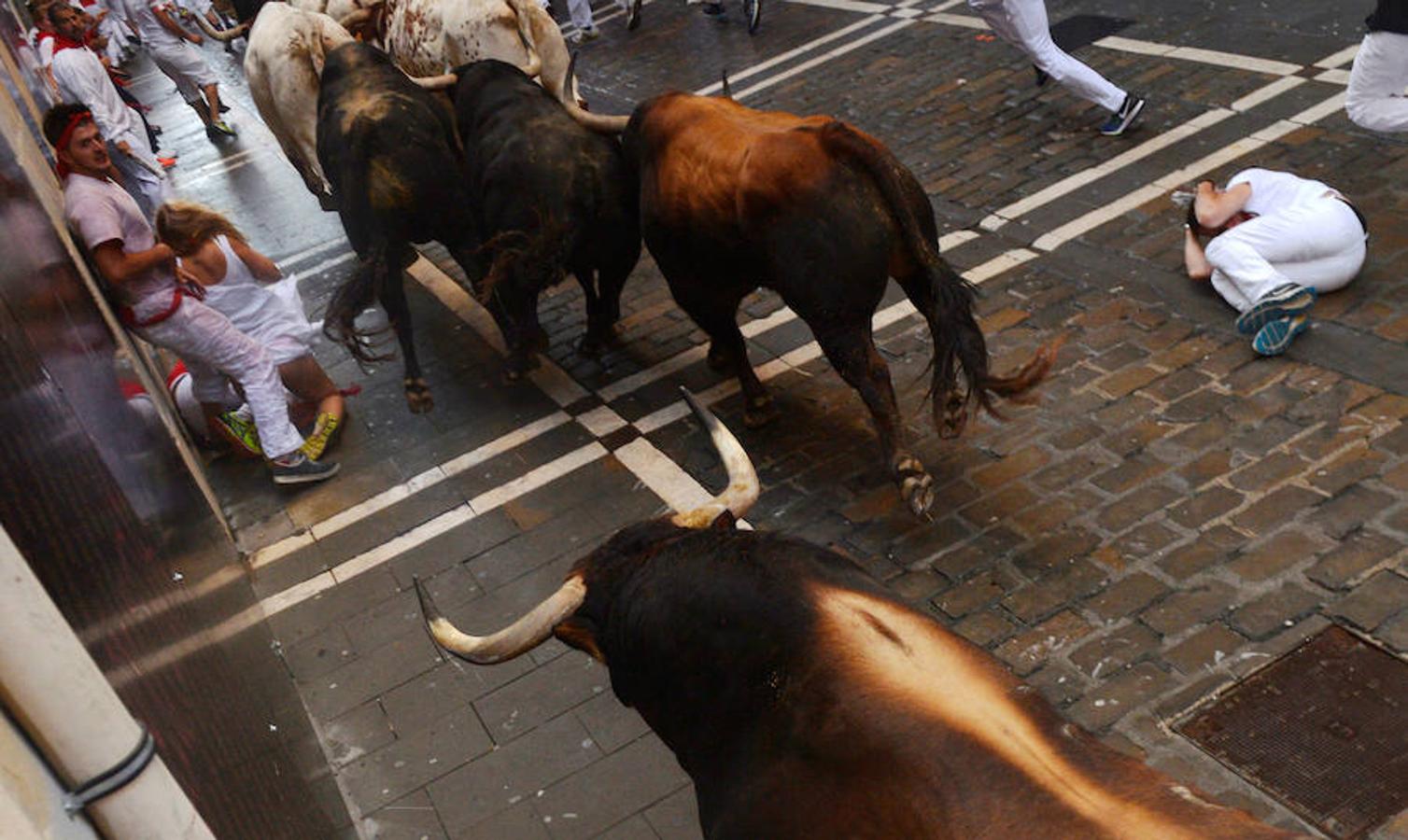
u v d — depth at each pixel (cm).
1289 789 411
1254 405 584
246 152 1327
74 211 647
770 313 779
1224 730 435
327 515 683
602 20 1442
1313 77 874
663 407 710
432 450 719
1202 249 679
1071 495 559
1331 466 535
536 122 686
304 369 741
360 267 703
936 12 1197
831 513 589
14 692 201
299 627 598
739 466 337
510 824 465
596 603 319
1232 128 839
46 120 643
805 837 251
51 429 268
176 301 672
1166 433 582
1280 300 601
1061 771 226
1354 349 602
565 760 488
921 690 247
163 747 250
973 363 520
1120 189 803
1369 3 961
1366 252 663
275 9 933
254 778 331
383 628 584
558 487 659
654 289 847
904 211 513
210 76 1368
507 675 536
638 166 637
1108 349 653
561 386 753
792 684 265
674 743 307
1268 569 493
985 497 571
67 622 221
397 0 943
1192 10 1034
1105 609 495
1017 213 808
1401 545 487
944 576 532
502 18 856
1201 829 208
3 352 251
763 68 1170
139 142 1082
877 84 1064
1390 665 443
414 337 856
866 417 657
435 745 509
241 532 685
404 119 694
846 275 523
